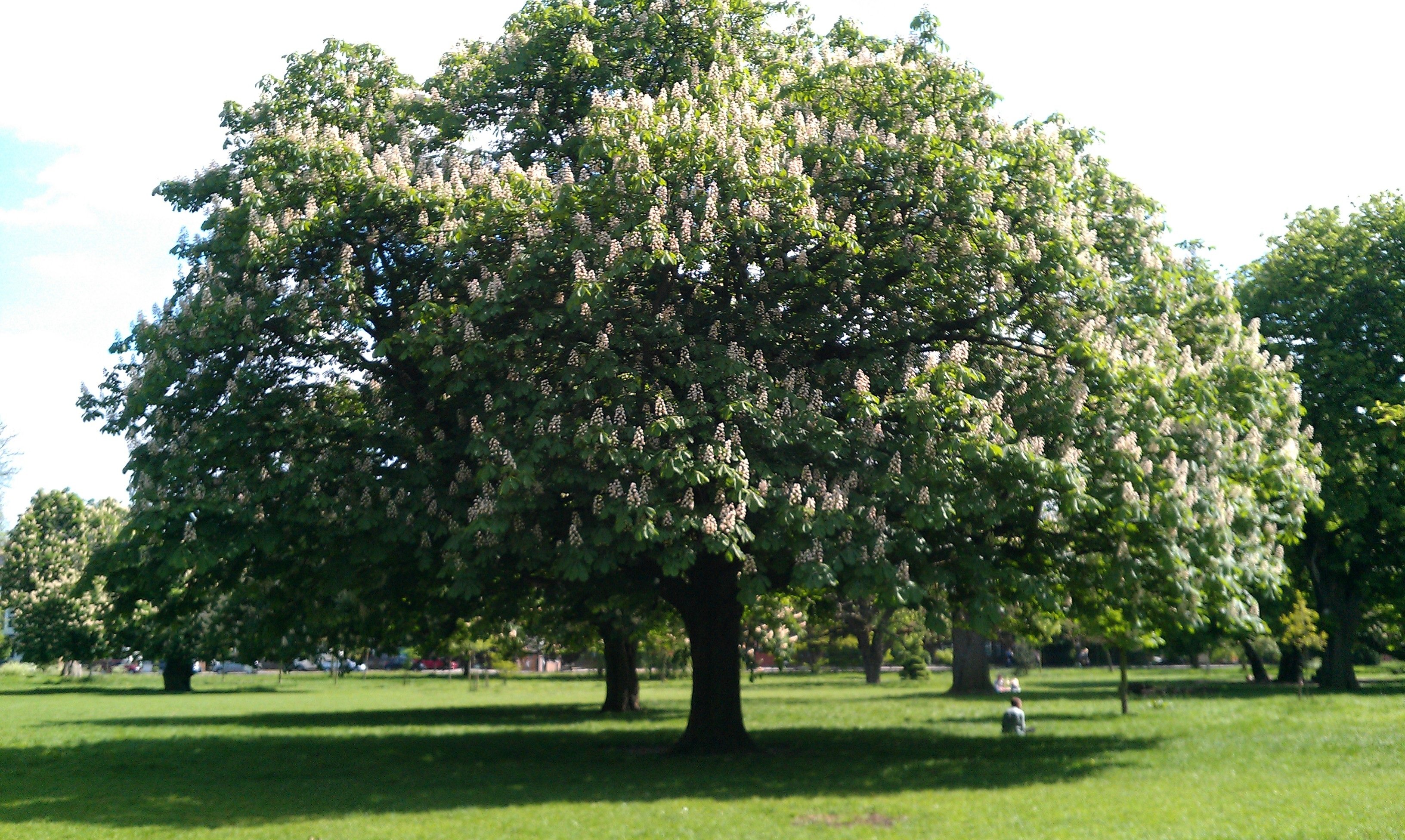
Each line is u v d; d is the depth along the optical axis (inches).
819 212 664.4
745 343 679.1
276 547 692.1
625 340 635.5
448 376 669.3
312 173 706.8
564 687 2662.4
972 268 660.1
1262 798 524.1
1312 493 745.0
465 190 688.4
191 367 692.7
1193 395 687.7
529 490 606.2
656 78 765.3
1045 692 1850.4
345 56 831.7
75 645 2425.0
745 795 582.6
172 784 666.2
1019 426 652.7
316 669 4303.6
